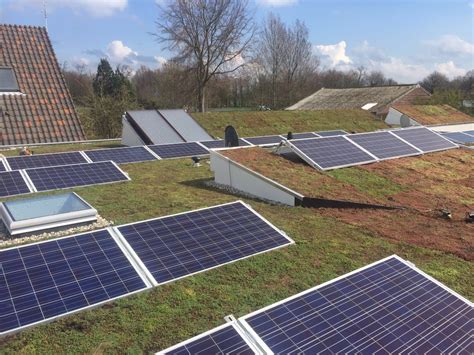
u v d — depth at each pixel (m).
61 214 8.55
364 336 4.96
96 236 7.25
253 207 10.42
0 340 5.06
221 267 7.07
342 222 9.61
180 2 40.00
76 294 5.85
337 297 5.66
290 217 9.78
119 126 31.14
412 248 8.27
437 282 6.23
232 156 12.66
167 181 13.06
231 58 42.72
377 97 54.84
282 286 6.66
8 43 23.36
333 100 59.25
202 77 42.47
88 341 5.17
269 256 7.57
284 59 64.06
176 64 42.53
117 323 5.52
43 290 5.81
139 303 5.95
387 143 16.36
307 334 4.90
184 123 22.42
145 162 15.91
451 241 8.66
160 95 53.62
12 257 6.38
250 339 4.72
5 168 13.45
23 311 5.41
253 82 66.06
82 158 15.36
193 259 7.12
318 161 13.38
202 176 13.91
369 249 8.17
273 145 17.23
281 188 10.88
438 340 5.02
